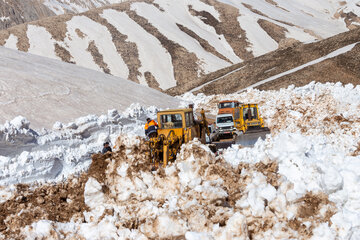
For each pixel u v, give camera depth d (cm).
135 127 1933
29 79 2419
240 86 8362
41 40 16400
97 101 2531
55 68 2995
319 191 696
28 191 937
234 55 17012
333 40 8850
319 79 7119
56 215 827
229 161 890
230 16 19738
